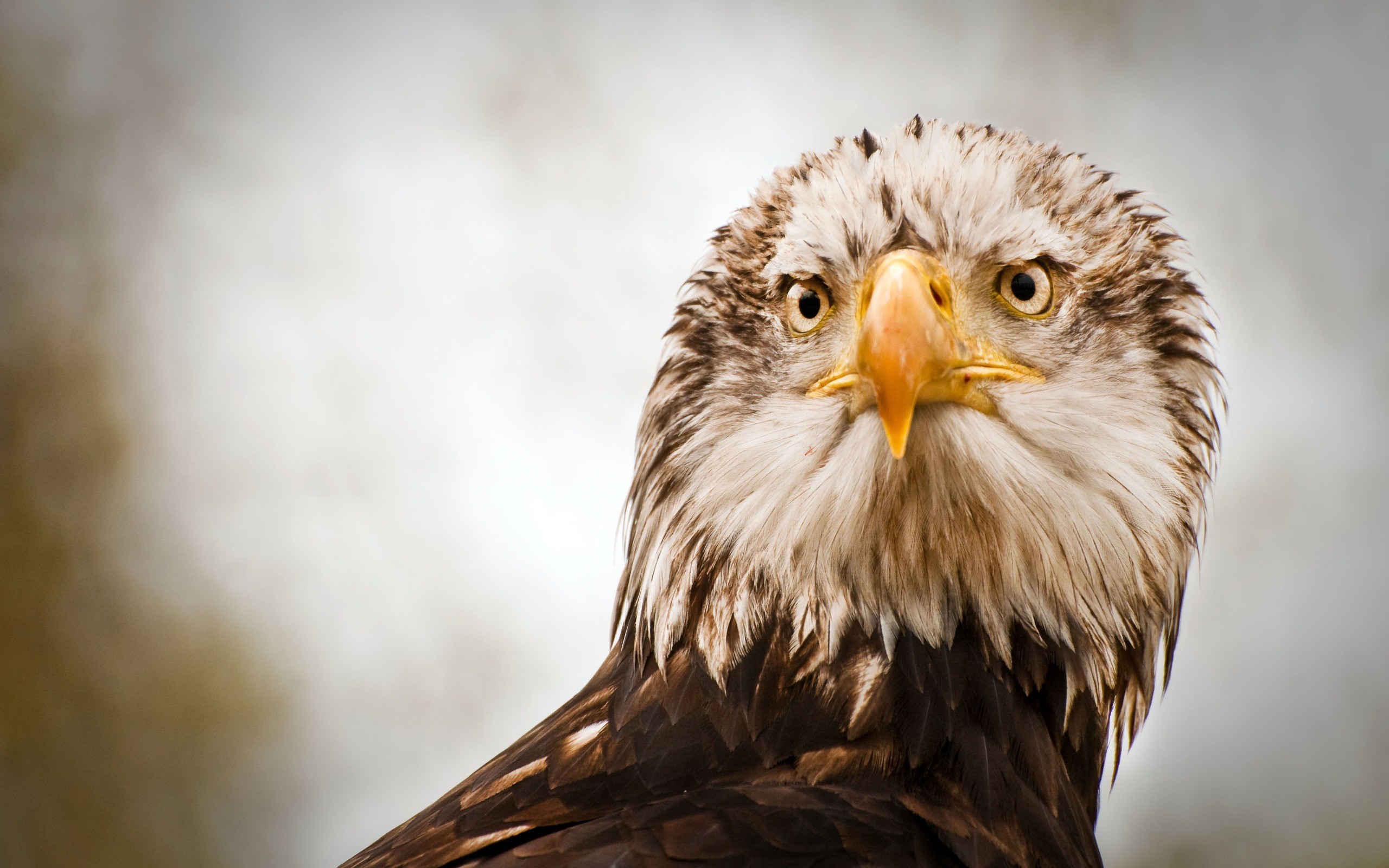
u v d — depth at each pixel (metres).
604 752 4.21
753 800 4.18
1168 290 4.25
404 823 4.24
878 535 4.22
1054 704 4.23
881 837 4.17
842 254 4.23
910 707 4.21
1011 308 4.23
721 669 4.22
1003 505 4.22
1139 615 4.23
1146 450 4.23
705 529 4.24
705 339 4.25
